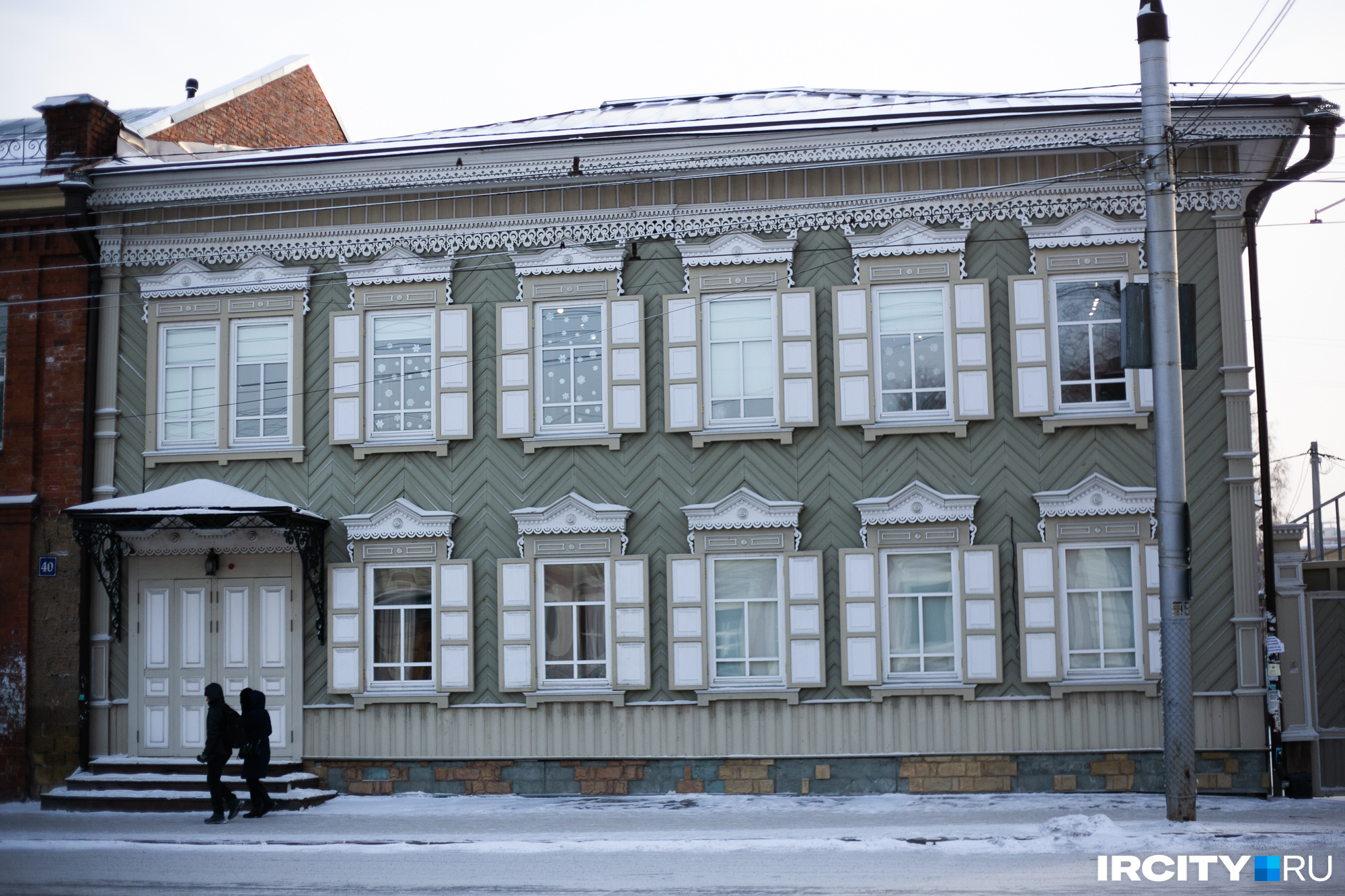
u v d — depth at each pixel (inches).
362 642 751.1
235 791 710.5
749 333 743.1
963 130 718.5
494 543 749.9
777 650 724.7
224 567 766.5
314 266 779.4
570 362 758.5
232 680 757.9
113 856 556.1
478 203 766.5
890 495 722.2
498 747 735.7
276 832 610.5
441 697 740.0
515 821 634.8
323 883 484.4
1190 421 700.7
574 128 793.6
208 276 783.1
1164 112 599.5
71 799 708.7
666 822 625.0
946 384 724.7
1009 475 716.0
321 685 753.6
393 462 762.2
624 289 753.0
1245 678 687.7
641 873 494.0
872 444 725.9
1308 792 680.4
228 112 938.7
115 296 789.2
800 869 496.7
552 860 526.0
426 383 767.1
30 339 787.4
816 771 712.4
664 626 732.7
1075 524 707.4
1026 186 722.2
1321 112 692.7
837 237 738.8
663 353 745.6
